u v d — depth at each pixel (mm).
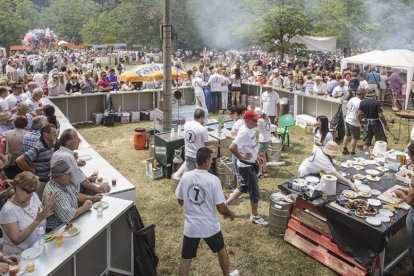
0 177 5074
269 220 6062
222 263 4562
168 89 9125
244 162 6164
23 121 6207
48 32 52344
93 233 4090
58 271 3750
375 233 4520
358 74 16312
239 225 6340
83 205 4539
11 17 55781
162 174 8406
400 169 6207
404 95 15148
